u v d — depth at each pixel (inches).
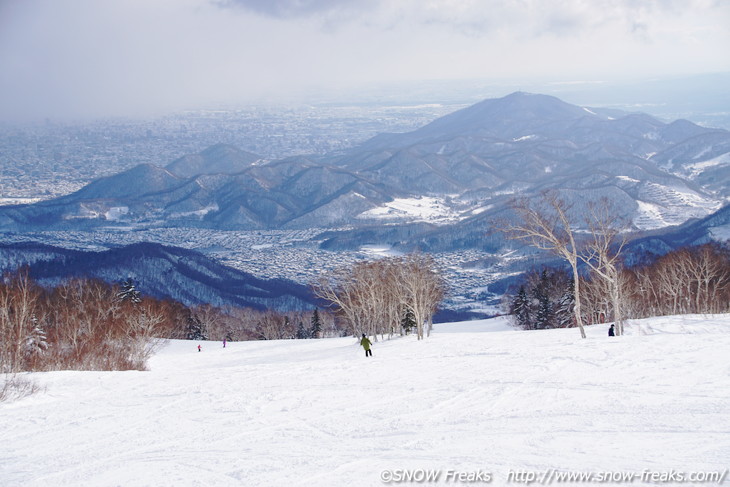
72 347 1779.0
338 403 791.7
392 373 1019.3
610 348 1100.5
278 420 709.3
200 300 5393.7
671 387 776.9
